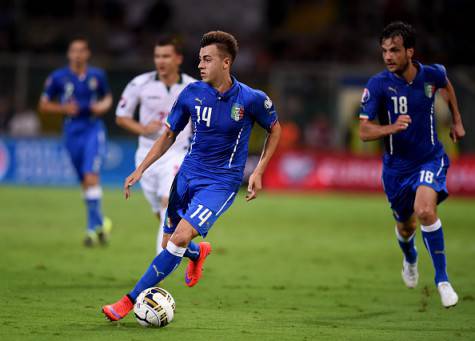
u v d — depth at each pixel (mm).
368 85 25172
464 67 85062
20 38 86188
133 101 30609
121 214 55312
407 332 21578
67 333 20109
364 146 73875
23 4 88188
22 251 36750
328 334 21047
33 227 46438
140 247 39594
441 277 24016
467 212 62031
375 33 89812
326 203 66688
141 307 21031
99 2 90500
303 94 73500
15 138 72750
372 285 30328
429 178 24750
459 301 26969
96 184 39938
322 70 76375
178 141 30016
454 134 26500
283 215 57531
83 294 26266
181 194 22359
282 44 88938
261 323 22391
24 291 26453
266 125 22469
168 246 21328
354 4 91562
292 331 21344
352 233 48250
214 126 21906
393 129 23875
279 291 28422
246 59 86250
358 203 67188
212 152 22125
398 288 29734
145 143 30672
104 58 83250
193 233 21406
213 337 20156
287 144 73938
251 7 95500
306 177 74125
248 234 46781
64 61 73125
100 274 30891
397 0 88125
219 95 21828
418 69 24938
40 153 72938
